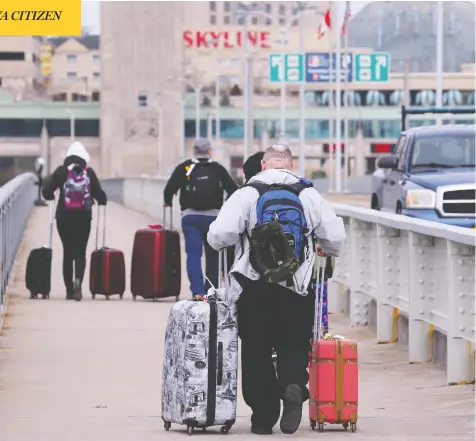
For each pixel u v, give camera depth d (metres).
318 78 174.38
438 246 21.42
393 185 40.00
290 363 15.35
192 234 30.50
